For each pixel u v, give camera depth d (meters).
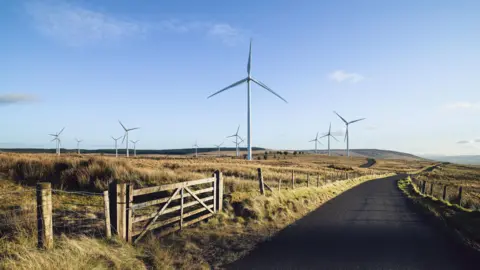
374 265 7.61
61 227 9.06
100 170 17.81
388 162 165.38
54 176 17.38
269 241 9.66
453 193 28.95
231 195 13.87
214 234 9.92
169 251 8.05
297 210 15.12
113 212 8.07
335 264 7.63
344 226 12.20
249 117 65.88
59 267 5.92
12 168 18.33
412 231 11.49
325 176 43.94
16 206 11.01
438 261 7.98
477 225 11.75
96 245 7.12
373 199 21.91
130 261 6.99
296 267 7.39
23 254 6.12
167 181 17.44
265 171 37.66
